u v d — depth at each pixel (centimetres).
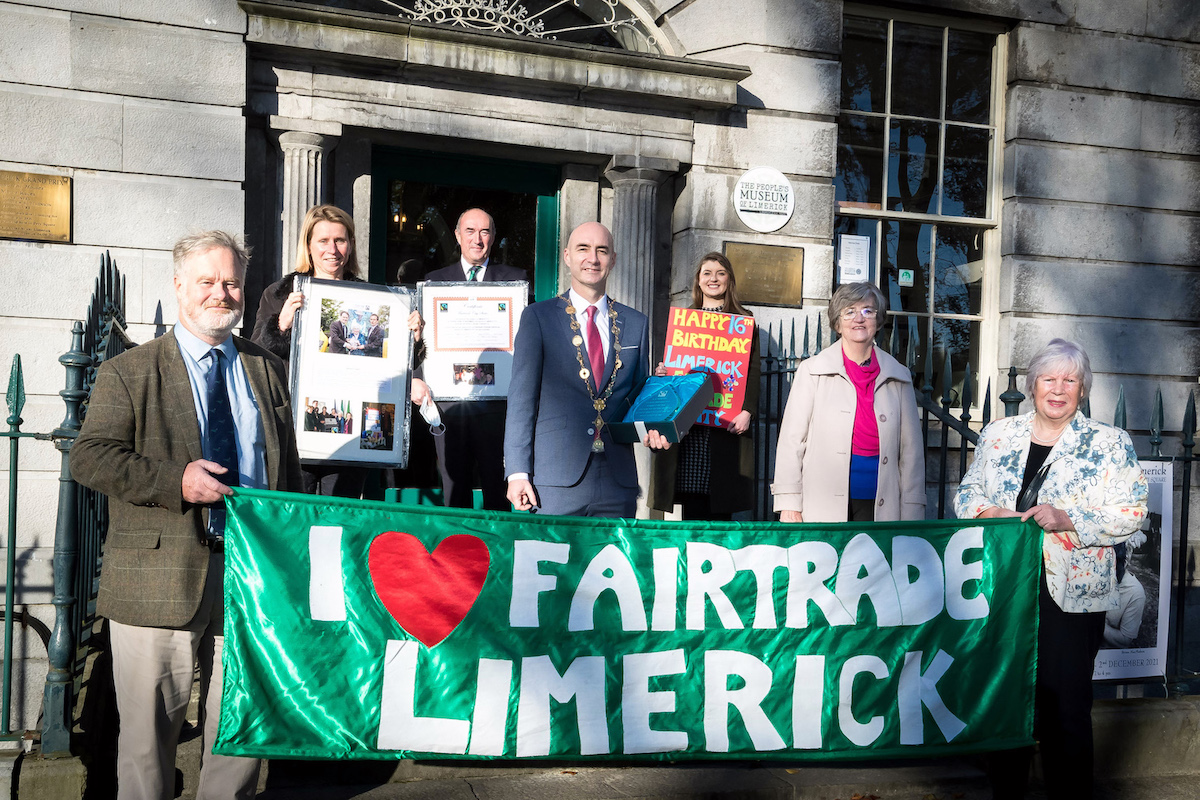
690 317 468
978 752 334
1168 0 733
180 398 274
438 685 295
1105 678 405
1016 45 711
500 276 496
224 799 281
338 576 287
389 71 561
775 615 326
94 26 508
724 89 614
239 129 533
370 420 392
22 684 468
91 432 263
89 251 512
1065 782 331
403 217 614
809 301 649
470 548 302
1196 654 541
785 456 412
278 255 557
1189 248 744
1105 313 726
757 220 638
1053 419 338
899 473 414
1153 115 734
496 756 299
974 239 729
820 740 325
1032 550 340
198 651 284
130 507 269
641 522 320
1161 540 412
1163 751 400
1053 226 716
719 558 323
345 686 285
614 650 313
